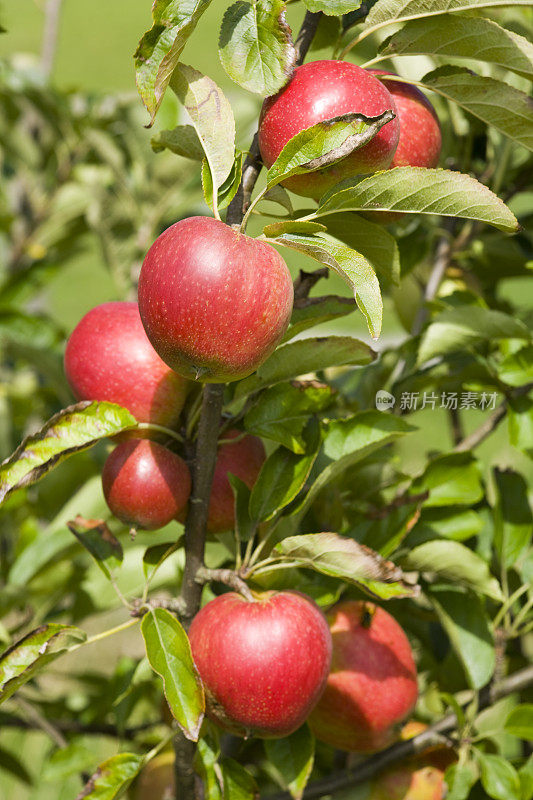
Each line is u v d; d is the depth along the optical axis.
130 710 1.51
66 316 5.23
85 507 1.53
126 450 1.26
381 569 1.25
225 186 1.23
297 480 1.29
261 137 1.24
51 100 2.07
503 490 1.46
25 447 1.22
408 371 1.44
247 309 1.18
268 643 1.23
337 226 1.26
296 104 1.22
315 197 1.25
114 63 8.22
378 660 1.34
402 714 1.35
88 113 2.08
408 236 1.52
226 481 1.30
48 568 1.51
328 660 1.26
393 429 1.33
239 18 1.22
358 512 1.43
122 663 1.52
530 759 1.39
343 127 1.20
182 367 1.21
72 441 1.23
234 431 1.31
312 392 1.29
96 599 1.54
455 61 1.51
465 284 1.58
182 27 1.19
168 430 1.27
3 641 1.51
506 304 1.63
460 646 1.41
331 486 1.39
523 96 1.25
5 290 1.99
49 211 2.27
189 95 1.23
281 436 1.29
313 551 1.26
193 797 1.29
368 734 1.35
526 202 3.33
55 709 1.63
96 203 2.03
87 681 1.59
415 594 1.25
